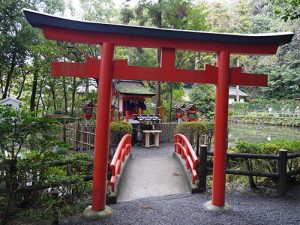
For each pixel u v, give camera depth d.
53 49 13.49
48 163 3.94
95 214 4.12
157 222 4.04
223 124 4.46
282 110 29.83
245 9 37.66
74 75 4.20
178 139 8.39
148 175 6.51
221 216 4.27
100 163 4.20
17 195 4.01
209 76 4.50
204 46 4.39
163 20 14.84
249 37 4.28
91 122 11.81
